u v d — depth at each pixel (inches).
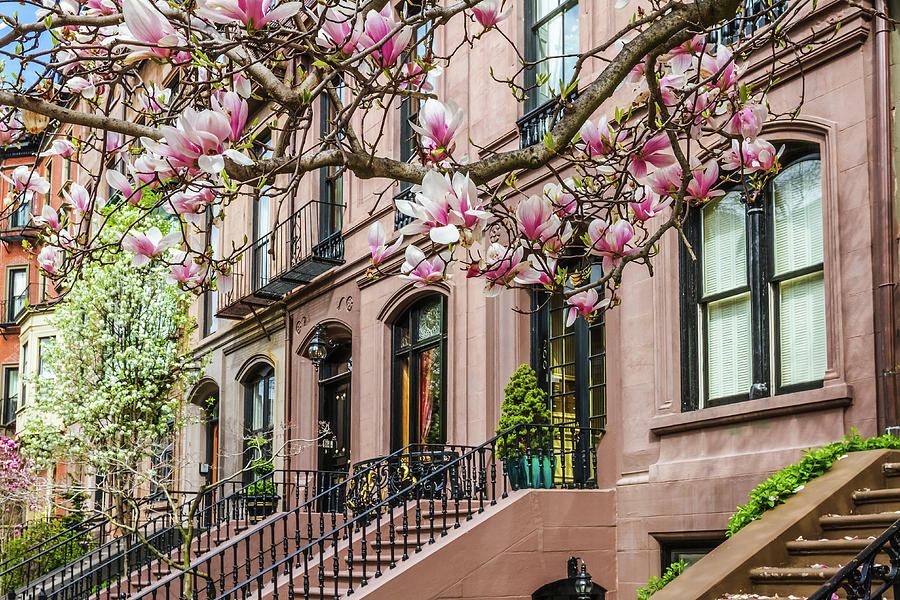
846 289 324.2
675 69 181.0
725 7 176.6
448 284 530.6
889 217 312.5
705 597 249.6
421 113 154.9
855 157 326.0
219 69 147.7
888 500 269.3
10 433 1397.6
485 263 167.5
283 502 668.7
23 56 155.0
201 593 513.7
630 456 406.6
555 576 390.3
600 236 175.9
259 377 770.8
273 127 168.2
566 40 481.4
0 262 1414.9
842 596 240.8
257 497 568.4
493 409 486.3
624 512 400.5
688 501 368.8
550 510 394.6
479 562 378.9
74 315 735.1
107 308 737.6
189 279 182.4
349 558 371.2
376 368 593.0
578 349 453.1
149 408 742.5
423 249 536.7
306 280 661.3
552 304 472.7
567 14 482.3
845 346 322.7
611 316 425.7
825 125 336.5
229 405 789.9
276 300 708.0
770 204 366.6
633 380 409.7
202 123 126.3
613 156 173.2
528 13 507.5
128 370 738.2
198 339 855.7
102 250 198.7
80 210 192.5
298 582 431.8
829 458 297.4
